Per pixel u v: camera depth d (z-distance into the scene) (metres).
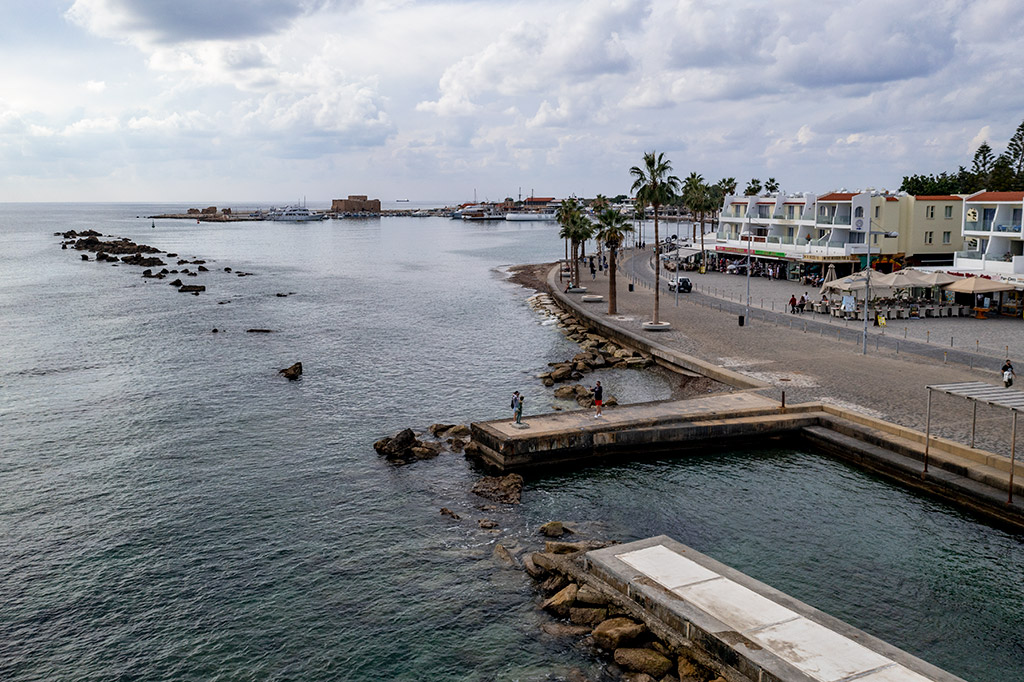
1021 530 30.39
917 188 134.38
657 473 38.75
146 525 33.62
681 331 69.69
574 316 88.88
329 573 29.19
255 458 41.88
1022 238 74.31
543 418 43.09
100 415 50.00
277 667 23.61
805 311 79.69
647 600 23.89
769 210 122.75
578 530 32.22
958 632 24.23
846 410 42.66
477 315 94.12
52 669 23.64
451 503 35.59
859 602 26.02
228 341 75.81
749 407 44.03
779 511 33.56
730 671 20.75
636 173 71.69
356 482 38.28
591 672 22.64
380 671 23.25
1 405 52.28
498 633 24.95
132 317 90.75
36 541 32.16
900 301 79.50
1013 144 136.12
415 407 51.59
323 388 56.81
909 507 33.44
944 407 42.78
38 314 92.56
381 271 156.12
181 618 26.36
